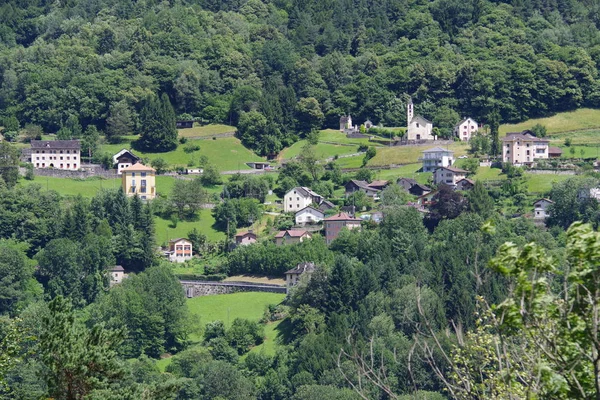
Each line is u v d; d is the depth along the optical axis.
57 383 124.81
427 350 105.19
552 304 93.88
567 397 94.19
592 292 92.19
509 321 93.81
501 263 94.25
